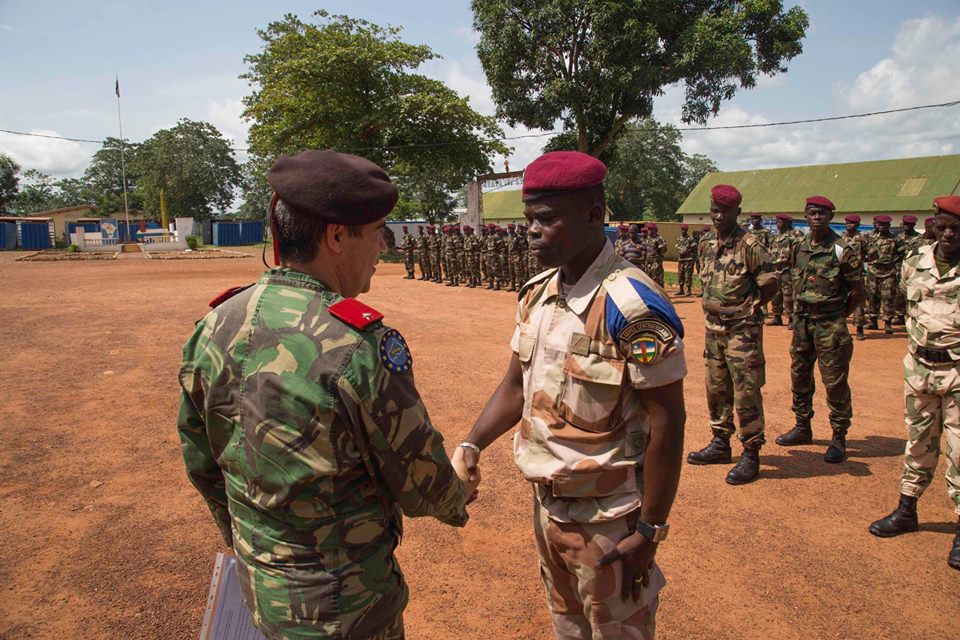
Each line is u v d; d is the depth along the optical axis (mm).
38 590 3125
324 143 27953
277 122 28266
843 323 4637
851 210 34875
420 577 3299
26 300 13781
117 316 11508
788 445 5105
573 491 1779
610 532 1781
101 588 3148
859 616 2947
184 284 17609
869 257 10172
